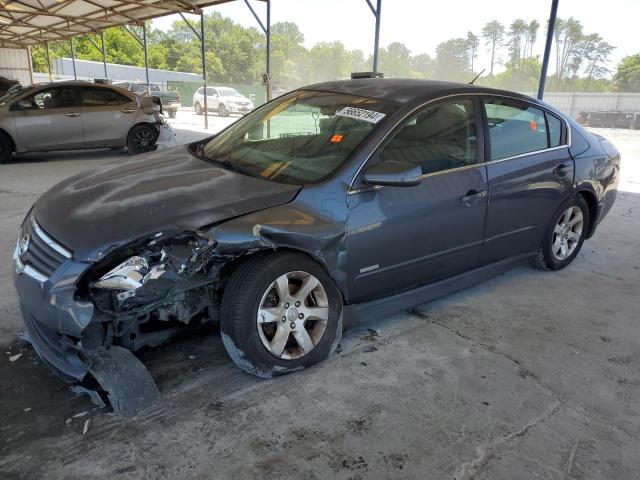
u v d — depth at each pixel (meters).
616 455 2.30
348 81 3.85
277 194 2.76
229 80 87.25
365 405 2.58
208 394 2.62
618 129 26.03
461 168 3.37
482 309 3.75
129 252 2.42
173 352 3.02
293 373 2.83
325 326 2.87
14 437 2.27
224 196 2.73
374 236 2.96
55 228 2.55
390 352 3.10
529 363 3.04
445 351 3.13
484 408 2.59
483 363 3.01
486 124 3.57
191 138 14.21
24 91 9.78
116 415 2.43
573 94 31.44
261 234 2.55
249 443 2.28
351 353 3.07
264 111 3.89
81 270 2.34
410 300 3.36
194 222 2.51
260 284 2.59
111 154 11.26
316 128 3.36
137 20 19.92
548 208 4.07
